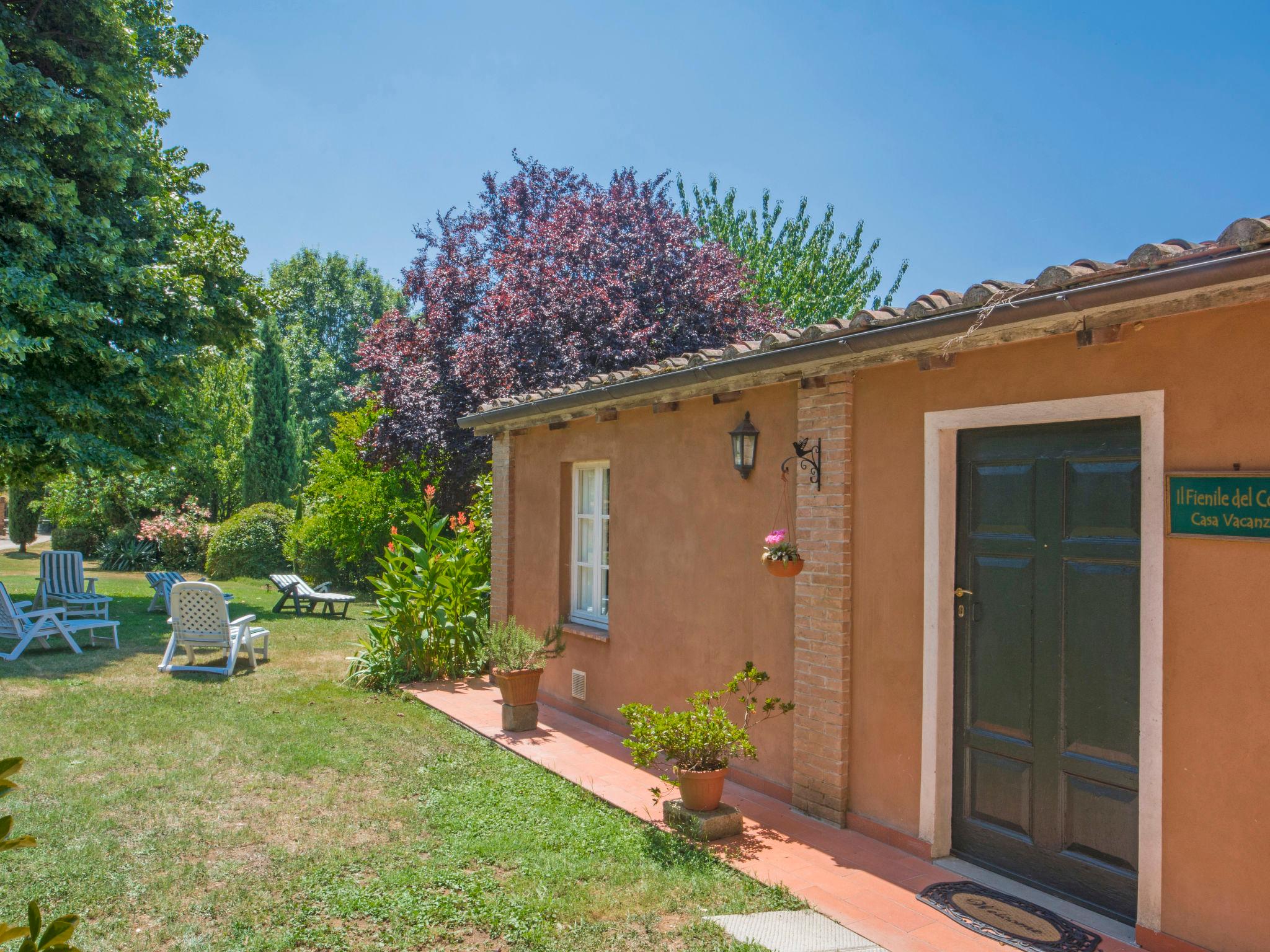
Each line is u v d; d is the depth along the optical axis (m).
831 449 5.02
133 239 12.31
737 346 5.38
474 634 9.13
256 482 25.19
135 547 22.03
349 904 3.87
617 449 7.19
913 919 3.74
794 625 5.35
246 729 6.94
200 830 4.80
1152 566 3.51
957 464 4.48
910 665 4.57
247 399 27.17
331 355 40.34
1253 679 3.20
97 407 11.48
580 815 5.09
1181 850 3.38
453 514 18.22
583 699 7.56
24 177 10.23
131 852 4.48
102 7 11.60
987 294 3.69
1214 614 3.31
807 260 24.48
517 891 4.03
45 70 11.70
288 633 12.30
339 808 5.21
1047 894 3.97
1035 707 4.06
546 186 20.39
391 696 8.31
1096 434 3.83
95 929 3.65
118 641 11.02
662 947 3.49
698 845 4.60
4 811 5.01
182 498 25.02
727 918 3.75
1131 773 3.65
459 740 6.76
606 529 7.73
